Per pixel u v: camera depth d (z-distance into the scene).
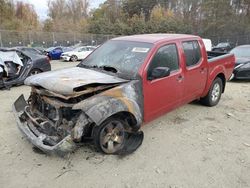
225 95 7.39
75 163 3.60
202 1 52.28
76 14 65.44
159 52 4.20
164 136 4.48
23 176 3.31
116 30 47.25
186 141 4.31
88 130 3.55
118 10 63.16
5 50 8.59
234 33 43.72
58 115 3.45
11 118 5.34
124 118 3.83
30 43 28.81
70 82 3.43
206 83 5.54
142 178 3.29
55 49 22.48
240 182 3.23
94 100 3.36
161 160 3.70
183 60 4.66
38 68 8.95
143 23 49.03
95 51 4.86
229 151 4.00
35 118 3.84
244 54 10.05
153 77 3.95
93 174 3.36
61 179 3.26
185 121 5.19
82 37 33.62
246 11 46.84
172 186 3.14
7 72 7.99
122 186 3.14
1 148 4.00
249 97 7.20
